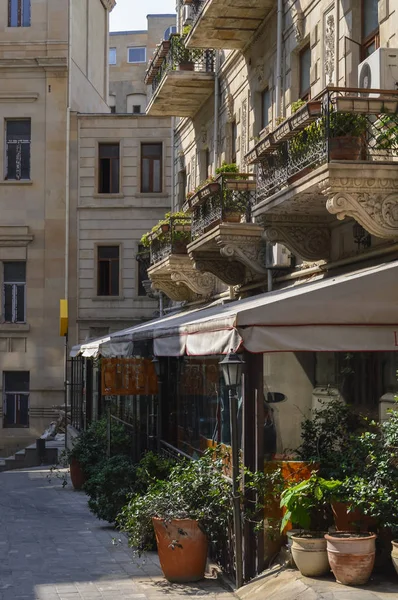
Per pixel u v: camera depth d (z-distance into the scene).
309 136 12.87
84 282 37.59
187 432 17.06
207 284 24.06
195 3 23.48
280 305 10.39
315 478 10.27
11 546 14.48
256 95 20.14
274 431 11.32
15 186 37.91
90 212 37.72
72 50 38.56
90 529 16.20
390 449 10.25
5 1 38.25
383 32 13.37
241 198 18.53
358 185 11.98
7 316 37.97
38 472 27.39
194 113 26.67
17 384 37.84
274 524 11.07
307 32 16.73
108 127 37.81
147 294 34.12
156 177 37.88
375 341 10.55
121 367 18.53
